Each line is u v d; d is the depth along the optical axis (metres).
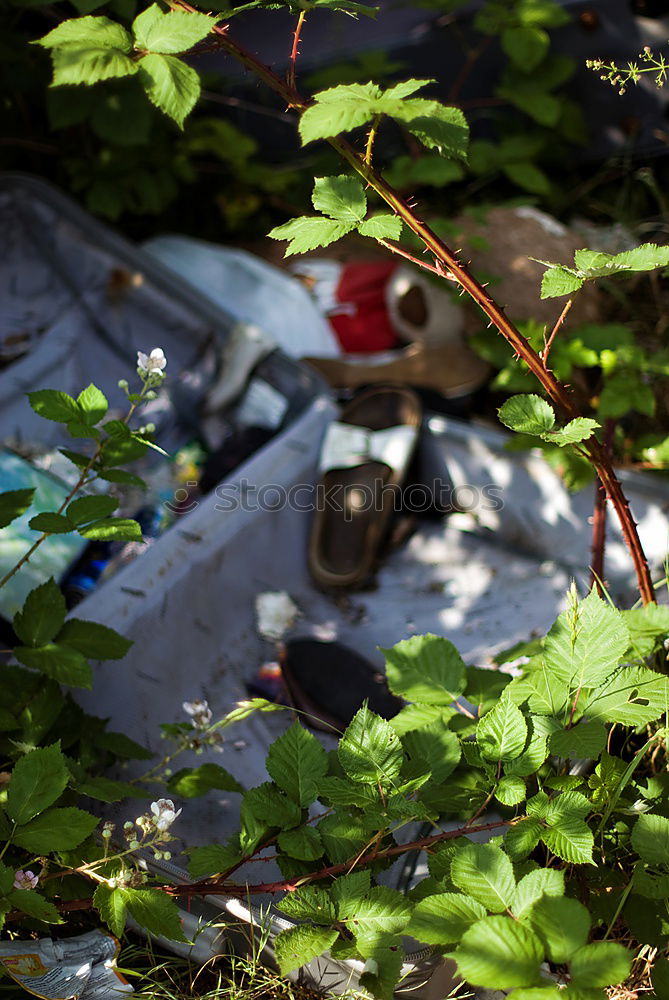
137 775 1.89
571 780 1.44
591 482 2.34
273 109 3.52
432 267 1.37
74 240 2.96
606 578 2.35
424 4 3.21
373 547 2.46
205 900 1.55
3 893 1.33
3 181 3.02
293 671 2.13
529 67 3.12
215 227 3.67
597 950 1.12
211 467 2.67
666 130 3.22
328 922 1.35
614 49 3.13
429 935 1.20
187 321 2.86
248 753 2.03
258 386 2.81
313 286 3.26
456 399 2.85
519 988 1.12
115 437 1.64
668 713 1.55
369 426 2.59
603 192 3.47
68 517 1.58
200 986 1.57
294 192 3.66
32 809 1.36
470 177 3.62
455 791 1.52
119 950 1.49
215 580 2.27
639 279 2.99
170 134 3.51
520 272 2.85
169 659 2.11
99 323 2.91
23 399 2.69
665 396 2.57
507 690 1.51
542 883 1.23
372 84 1.18
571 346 2.44
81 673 1.57
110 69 1.22
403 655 1.64
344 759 1.43
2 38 3.12
